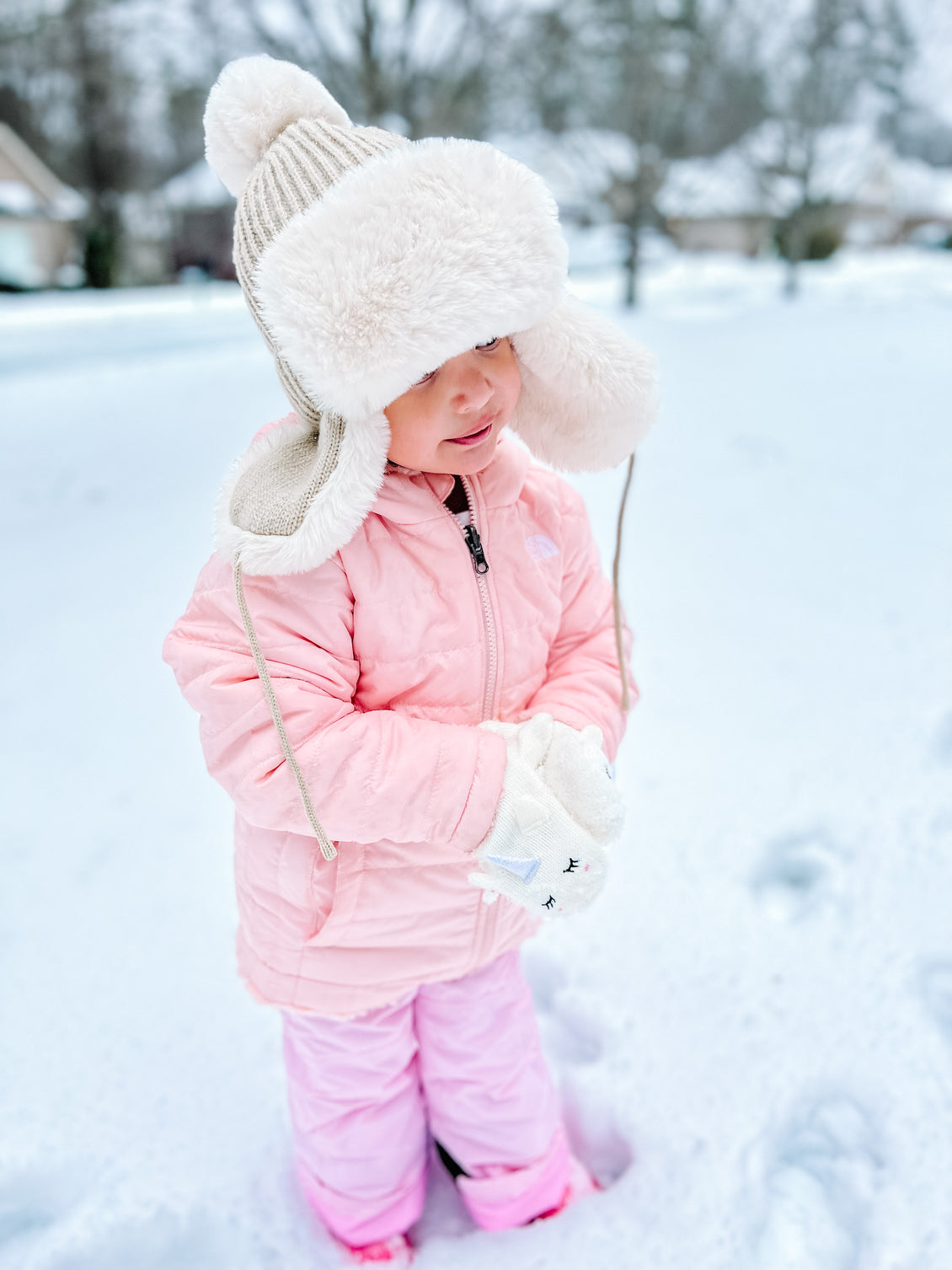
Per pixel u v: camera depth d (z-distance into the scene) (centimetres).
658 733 241
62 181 2834
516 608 112
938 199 4191
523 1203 135
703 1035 157
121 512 465
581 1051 162
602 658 123
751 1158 138
